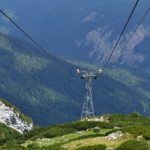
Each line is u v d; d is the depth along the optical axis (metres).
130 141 27.02
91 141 33.88
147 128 33.81
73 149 31.41
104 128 60.06
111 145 28.88
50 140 53.22
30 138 61.22
